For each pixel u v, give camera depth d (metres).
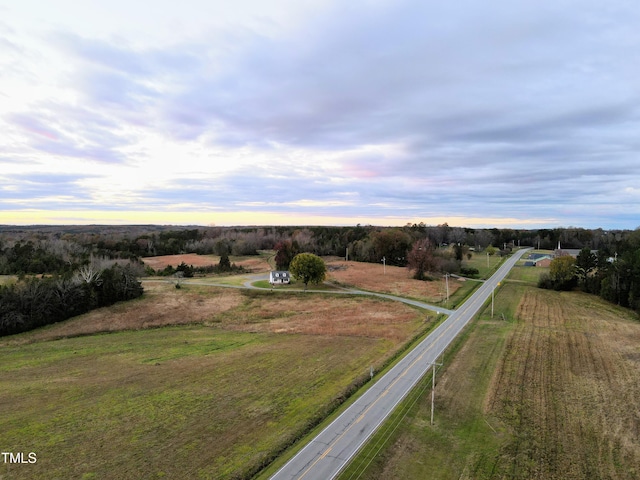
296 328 60.25
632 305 72.31
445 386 37.06
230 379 39.50
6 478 23.98
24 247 105.38
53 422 30.97
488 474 24.78
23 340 54.25
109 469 24.91
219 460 25.69
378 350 48.03
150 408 33.25
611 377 39.75
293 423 30.22
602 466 25.91
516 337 52.88
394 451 26.77
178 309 70.44
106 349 50.72
